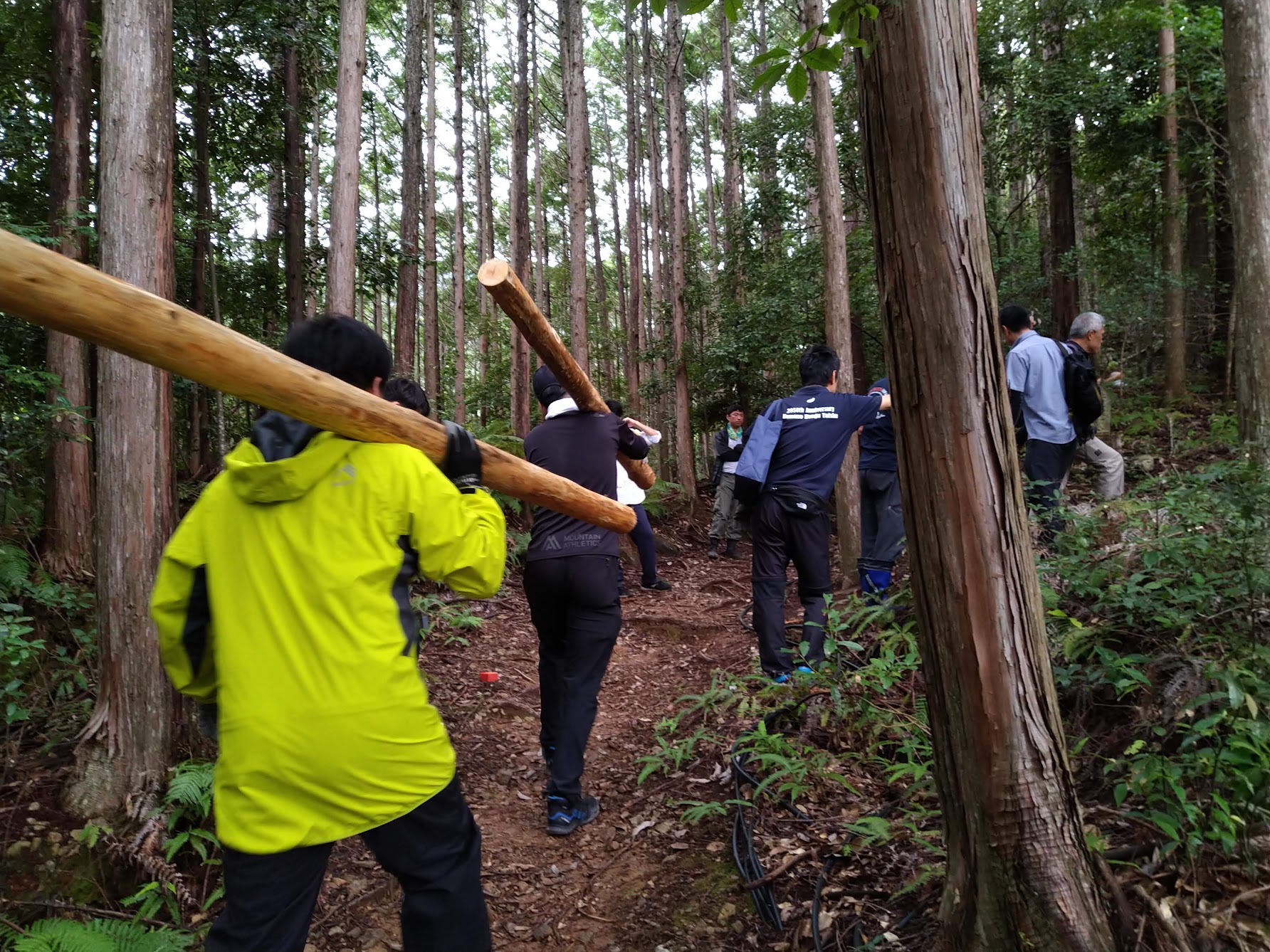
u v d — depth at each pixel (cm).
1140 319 1212
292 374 147
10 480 468
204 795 276
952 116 161
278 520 163
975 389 164
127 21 297
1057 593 325
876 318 1324
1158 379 1148
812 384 425
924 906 227
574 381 308
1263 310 456
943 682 174
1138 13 1030
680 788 342
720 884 267
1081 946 164
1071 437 478
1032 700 169
